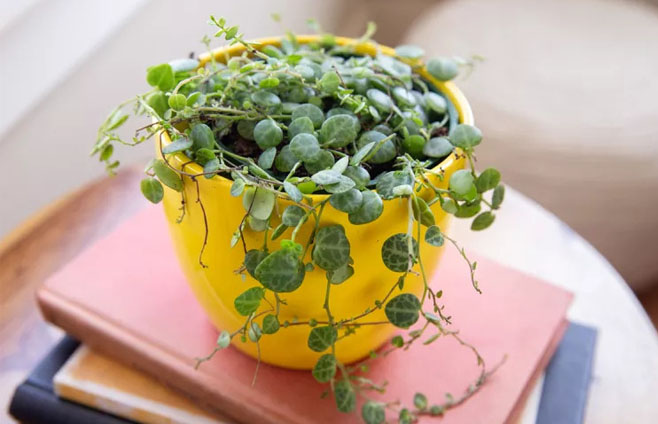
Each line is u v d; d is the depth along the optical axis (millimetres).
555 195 770
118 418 414
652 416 434
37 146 615
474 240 526
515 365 407
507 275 458
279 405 380
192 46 760
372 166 336
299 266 312
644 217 785
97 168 706
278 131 321
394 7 1297
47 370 428
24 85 562
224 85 355
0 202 603
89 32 601
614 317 483
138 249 460
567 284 500
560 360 443
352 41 403
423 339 419
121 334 408
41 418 418
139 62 692
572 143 745
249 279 340
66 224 528
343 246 312
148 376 417
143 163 583
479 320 429
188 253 356
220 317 380
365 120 350
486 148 773
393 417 381
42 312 433
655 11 951
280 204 312
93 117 667
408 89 371
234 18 784
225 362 397
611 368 457
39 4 546
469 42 863
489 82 795
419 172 321
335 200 305
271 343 371
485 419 381
